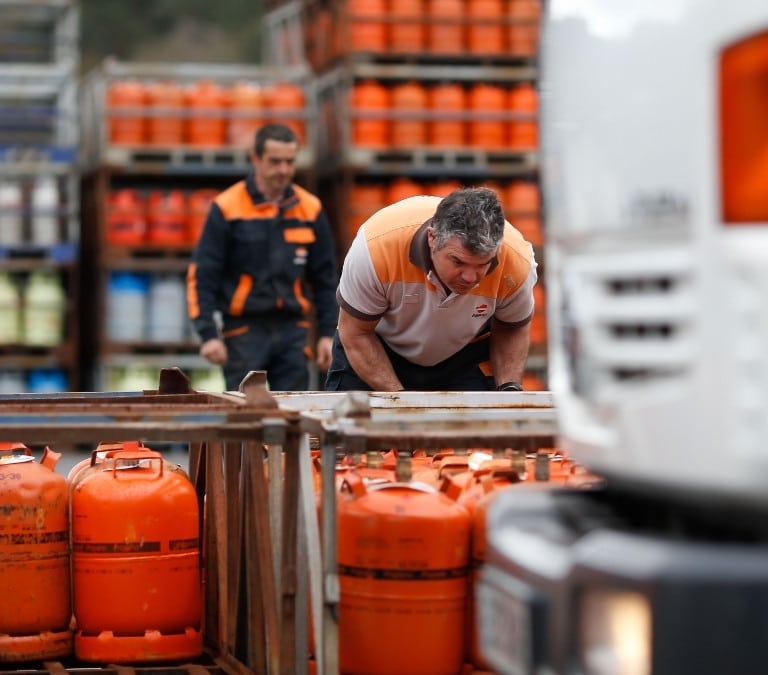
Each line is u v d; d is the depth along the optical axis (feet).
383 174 62.03
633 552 14.66
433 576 22.08
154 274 62.13
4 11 71.26
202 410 23.31
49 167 62.49
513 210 60.70
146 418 22.20
